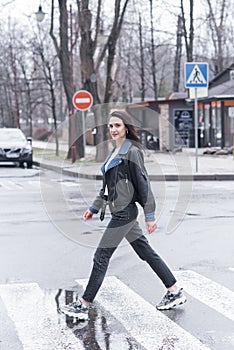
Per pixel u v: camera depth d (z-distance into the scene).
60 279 8.64
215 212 14.28
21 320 6.94
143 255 7.32
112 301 7.62
